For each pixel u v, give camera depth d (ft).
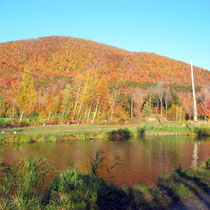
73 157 47.52
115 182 29.04
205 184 25.07
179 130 101.81
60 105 164.45
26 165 21.76
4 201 17.38
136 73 379.76
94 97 158.81
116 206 19.16
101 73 351.05
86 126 125.39
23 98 121.80
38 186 24.03
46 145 66.95
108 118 167.02
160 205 19.39
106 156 49.24
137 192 22.02
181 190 23.18
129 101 213.05
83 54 454.81
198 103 214.28
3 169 22.66
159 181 27.73
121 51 549.95
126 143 72.59
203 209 18.70
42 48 456.86
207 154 52.34
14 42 484.74
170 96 217.36
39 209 17.10
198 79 388.78
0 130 93.50
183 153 53.67
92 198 19.25
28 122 128.77
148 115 183.62
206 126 110.22
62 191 19.72
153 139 84.99
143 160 44.78
